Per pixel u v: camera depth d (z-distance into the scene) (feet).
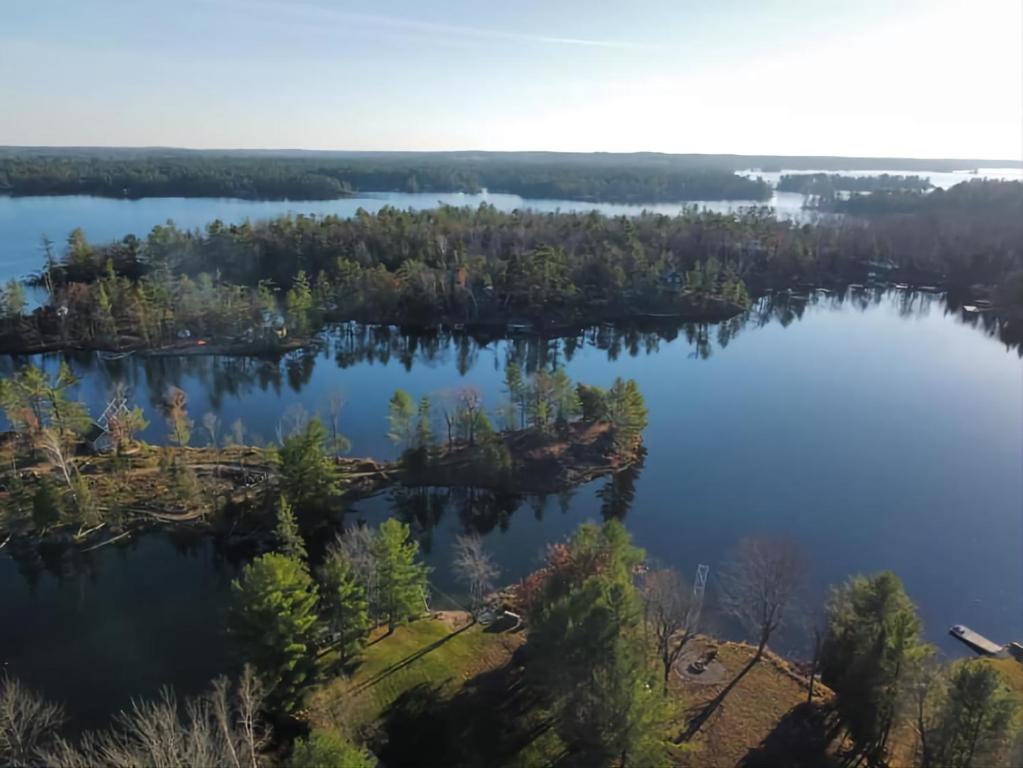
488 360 432.25
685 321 521.65
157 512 226.17
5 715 122.11
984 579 209.36
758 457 293.43
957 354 444.55
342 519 234.58
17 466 242.58
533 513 245.65
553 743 133.28
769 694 150.20
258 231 584.40
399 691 147.33
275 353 426.10
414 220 643.04
